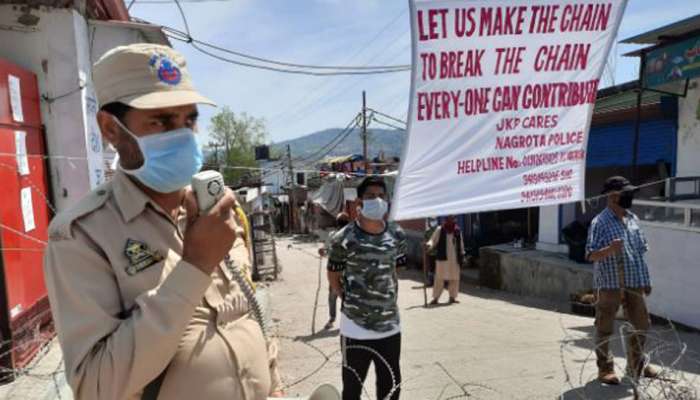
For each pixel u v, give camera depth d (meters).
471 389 4.53
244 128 58.78
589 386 4.42
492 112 3.30
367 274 3.24
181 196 1.40
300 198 36.59
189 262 1.11
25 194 4.02
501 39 3.21
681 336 5.75
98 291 1.12
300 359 5.81
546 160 3.44
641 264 4.40
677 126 8.92
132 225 1.22
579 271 9.83
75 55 4.94
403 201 3.27
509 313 8.21
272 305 9.84
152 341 1.04
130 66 1.25
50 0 4.78
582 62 3.37
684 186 7.93
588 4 3.27
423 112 3.20
